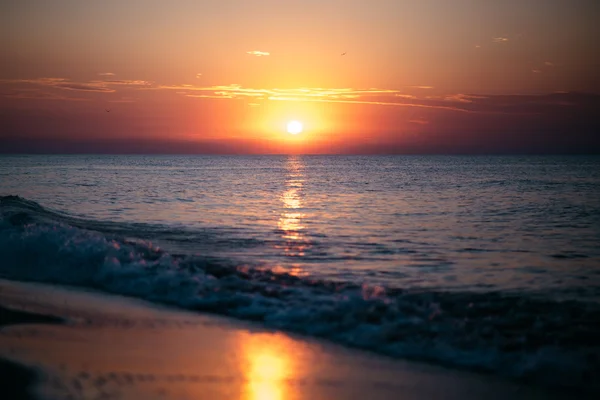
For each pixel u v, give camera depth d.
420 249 17.44
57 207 30.52
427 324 8.89
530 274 13.83
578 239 19.75
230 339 8.50
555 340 8.25
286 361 7.61
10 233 15.39
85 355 7.56
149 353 7.75
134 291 11.50
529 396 6.61
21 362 7.20
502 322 9.09
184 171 102.81
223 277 12.09
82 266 12.98
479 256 16.28
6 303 10.26
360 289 11.38
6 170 100.88
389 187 52.06
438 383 6.96
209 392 6.51
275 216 27.11
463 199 37.78
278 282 11.99
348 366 7.49
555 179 66.00
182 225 23.11
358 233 21.02
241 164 170.00
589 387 6.83
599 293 11.84
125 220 24.69
